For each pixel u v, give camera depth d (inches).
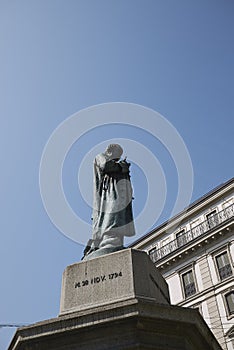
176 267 1072.8
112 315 170.1
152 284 214.7
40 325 177.2
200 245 1039.6
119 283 206.7
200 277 1002.7
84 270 219.5
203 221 1109.1
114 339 167.2
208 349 188.5
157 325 169.5
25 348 176.6
